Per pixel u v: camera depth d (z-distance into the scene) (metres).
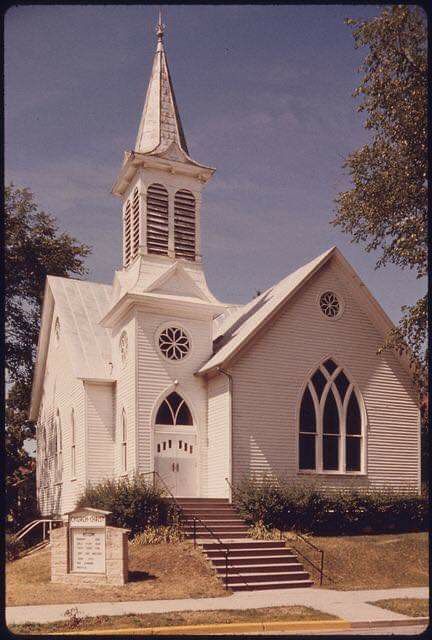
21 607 15.82
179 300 27.94
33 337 46.91
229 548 21.11
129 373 27.64
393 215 25.70
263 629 13.95
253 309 30.56
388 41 23.84
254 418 26.50
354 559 21.70
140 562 20.20
